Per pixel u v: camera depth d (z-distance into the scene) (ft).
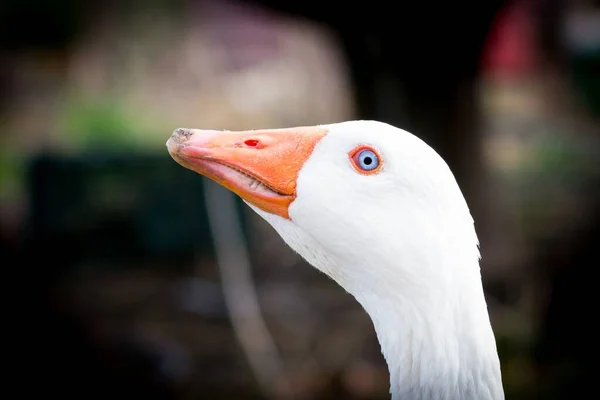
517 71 64.49
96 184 42.96
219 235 41.45
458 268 10.25
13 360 29.12
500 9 29.27
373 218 10.48
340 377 29.66
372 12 28.99
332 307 36.58
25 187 47.34
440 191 10.25
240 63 75.31
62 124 65.10
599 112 62.18
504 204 43.09
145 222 42.73
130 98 71.36
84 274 40.81
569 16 63.93
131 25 60.44
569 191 46.19
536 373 26.48
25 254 38.75
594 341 26.43
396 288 10.50
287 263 42.16
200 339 33.65
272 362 31.42
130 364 30.71
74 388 29.04
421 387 10.44
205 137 11.33
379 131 10.64
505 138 59.26
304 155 11.00
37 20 39.19
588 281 27.30
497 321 29.81
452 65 32.07
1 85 61.41
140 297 38.24
